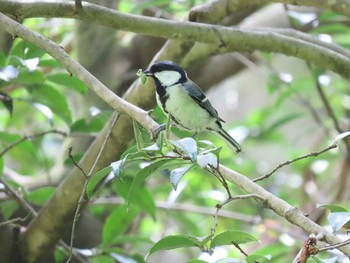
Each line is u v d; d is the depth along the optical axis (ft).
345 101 46.03
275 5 42.09
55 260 29.17
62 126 40.40
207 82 40.22
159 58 26.66
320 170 42.39
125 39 37.99
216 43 25.31
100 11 22.74
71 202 25.71
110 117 26.27
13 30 19.94
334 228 16.47
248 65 39.88
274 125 42.55
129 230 39.01
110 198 34.35
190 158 16.47
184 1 34.53
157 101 26.18
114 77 37.01
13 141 30.19
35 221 26.86
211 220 41.73
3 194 28.60
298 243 34.35
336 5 24.30
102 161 24.95
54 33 41.24
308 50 26.27
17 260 27.53
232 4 25.80
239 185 18.01
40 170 37.78
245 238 17.74
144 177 18.15
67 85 26.96
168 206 35.04
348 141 34.04
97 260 28.63
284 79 40.22
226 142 27.63
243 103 64.95
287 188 43.60
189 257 41.57
